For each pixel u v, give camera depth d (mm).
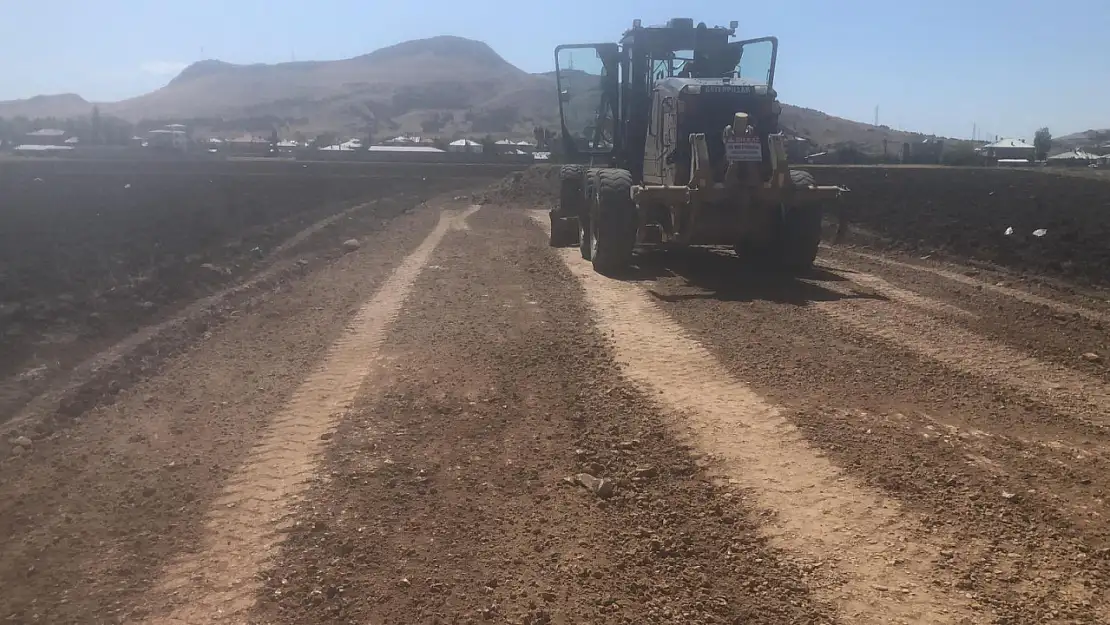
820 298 11062
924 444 6117
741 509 5176
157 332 9930
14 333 9875
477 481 5605
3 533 5070
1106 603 4250
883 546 4758
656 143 13547
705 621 4133
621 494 5395
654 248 15562
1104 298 11383
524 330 9453
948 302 10828
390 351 8758
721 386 7402
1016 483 5500
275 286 13125
